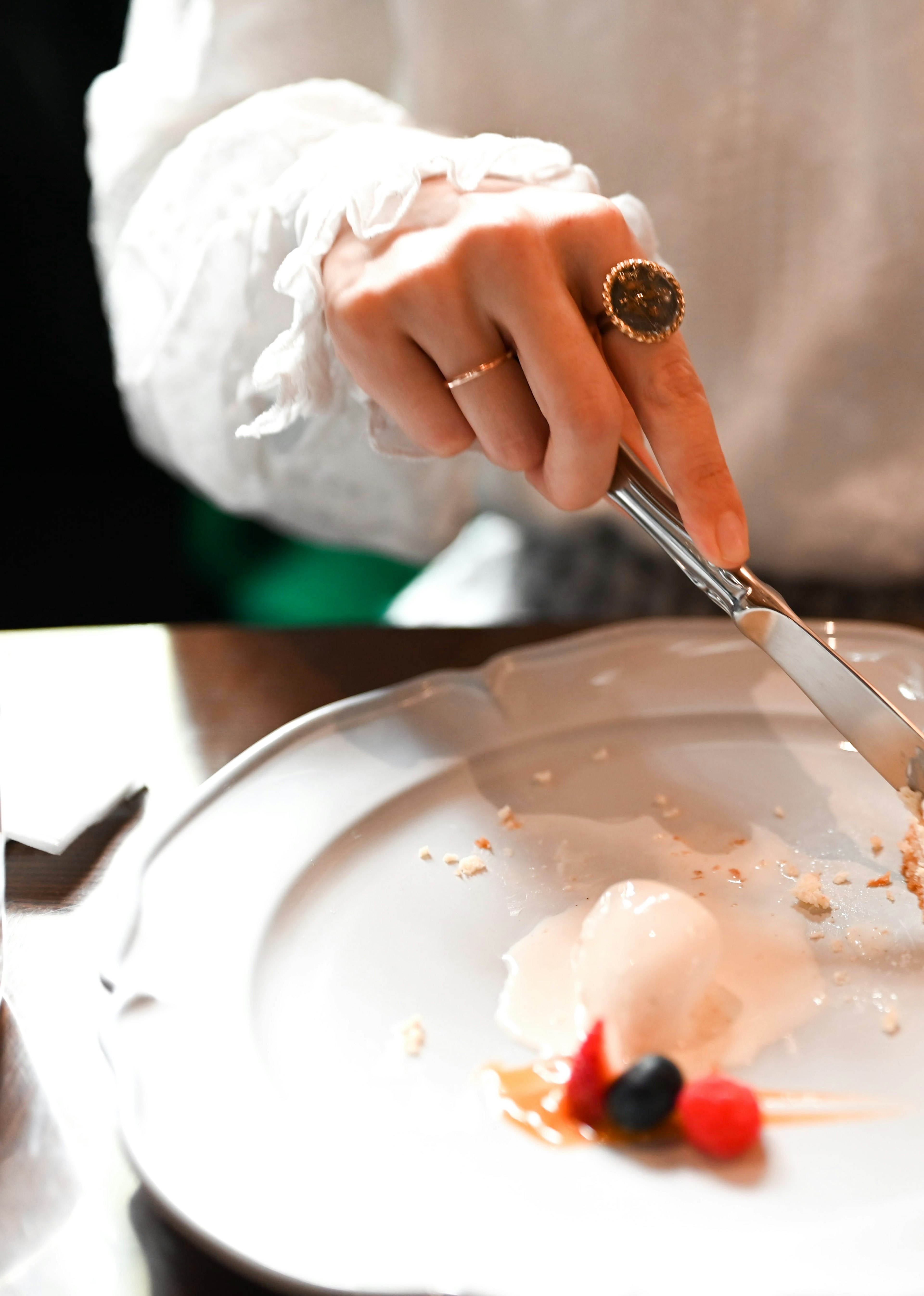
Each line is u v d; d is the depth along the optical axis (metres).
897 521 0.68
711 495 0.47
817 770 0.51
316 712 0.51
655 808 0.50
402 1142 0.41
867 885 0.47
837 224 0.65
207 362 0.64
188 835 0.47
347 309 0.50
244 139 0.60
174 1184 0.39
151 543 1.10
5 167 1.00
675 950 0.43
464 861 0.48
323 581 1.07
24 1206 0.40
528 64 0.67
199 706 0.54
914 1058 0.43
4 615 1.03
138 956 0.44
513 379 0.49
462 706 0.52
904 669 0.53
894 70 0.62
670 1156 0.41
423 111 0.68
